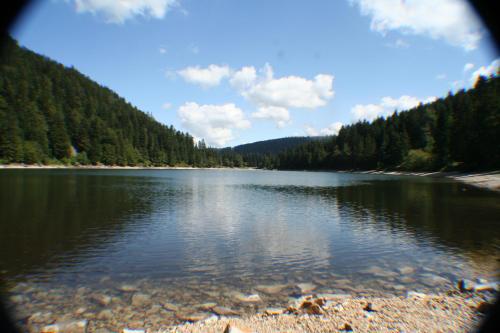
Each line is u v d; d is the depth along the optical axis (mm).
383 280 8398
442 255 10719
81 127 127375
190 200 26938
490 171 56938
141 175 78812
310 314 6016
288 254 10891
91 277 8516
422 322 5578
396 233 14188
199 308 6613
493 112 57344
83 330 5598
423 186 42438
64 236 13148
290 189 40750
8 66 135500
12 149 91938
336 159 146625
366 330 5281
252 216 18828
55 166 107438
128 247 11625
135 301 6957
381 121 141500
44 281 8164
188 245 11992
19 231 13883
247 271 9102
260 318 5906
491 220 17234
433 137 86750
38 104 127438
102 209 20547
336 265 9688
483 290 7285
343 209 21875
